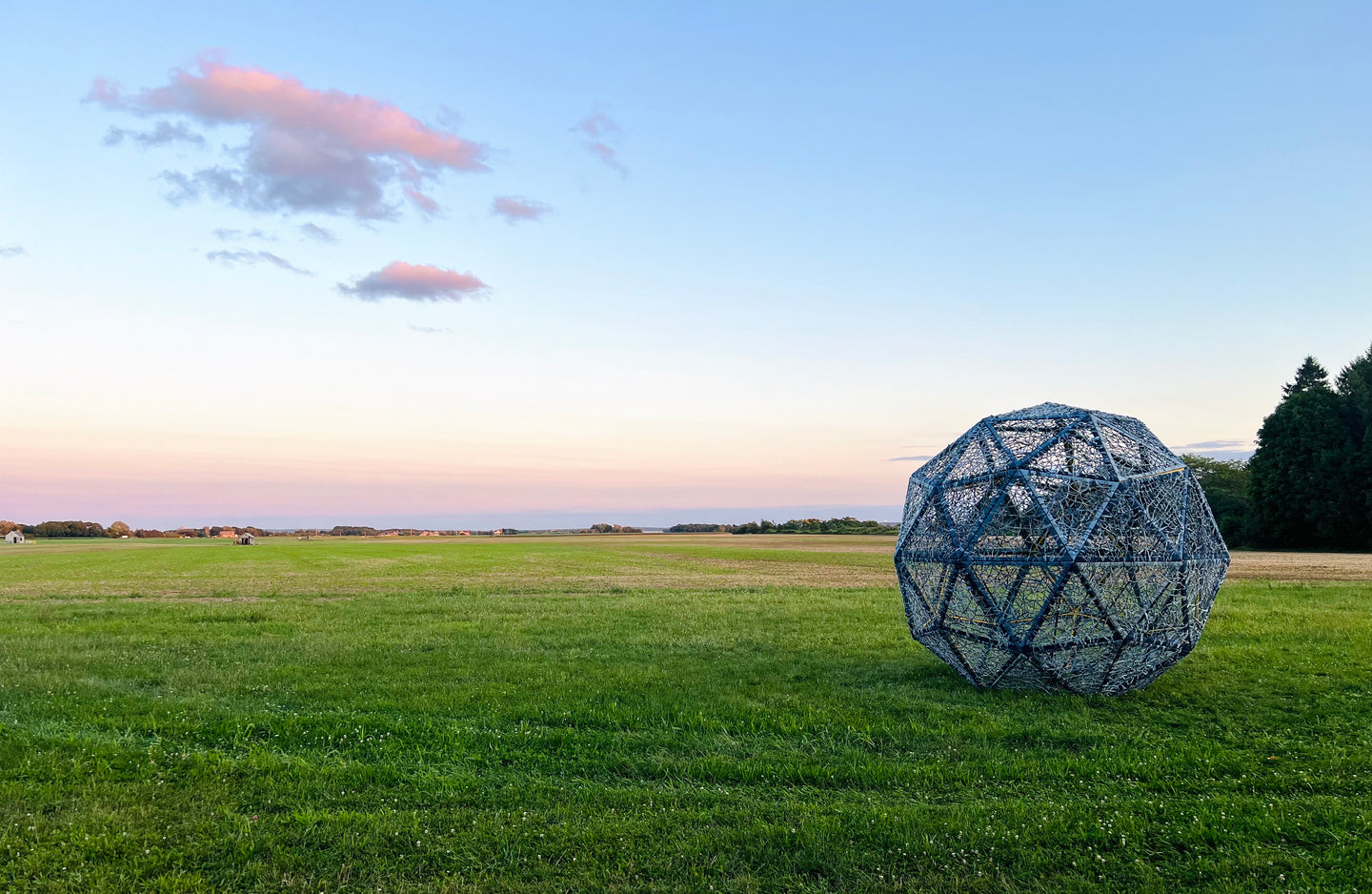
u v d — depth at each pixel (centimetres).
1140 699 1095
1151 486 1101
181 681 1219
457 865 612
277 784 766
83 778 777
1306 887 571
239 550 7956
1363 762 816
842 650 1504
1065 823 676
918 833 655
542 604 2314
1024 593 1088
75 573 4075
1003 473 1109
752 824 676
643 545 9044
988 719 995
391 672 1298
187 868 608
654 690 1160
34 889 570
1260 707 1043
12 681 1197
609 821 684
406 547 8838
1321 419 6225
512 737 923
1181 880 591
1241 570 3659
